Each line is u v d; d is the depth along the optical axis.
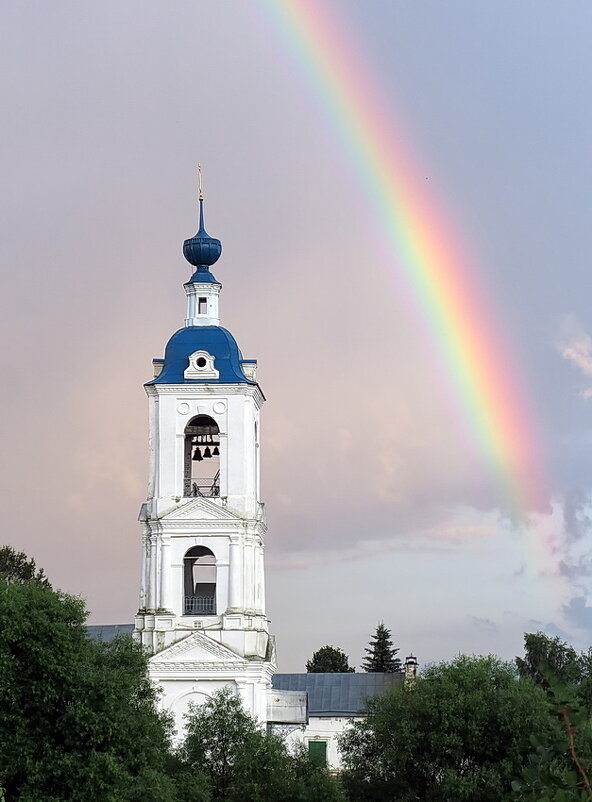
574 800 24.23
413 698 84.25
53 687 65.56
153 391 100.81
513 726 80.38
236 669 96.75
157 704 96.00
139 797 66.00
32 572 133.88
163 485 99.50
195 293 104.00
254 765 79.25
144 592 98.62
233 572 98.12
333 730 124.44
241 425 100.25
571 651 134.00
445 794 78.50
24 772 64.19
